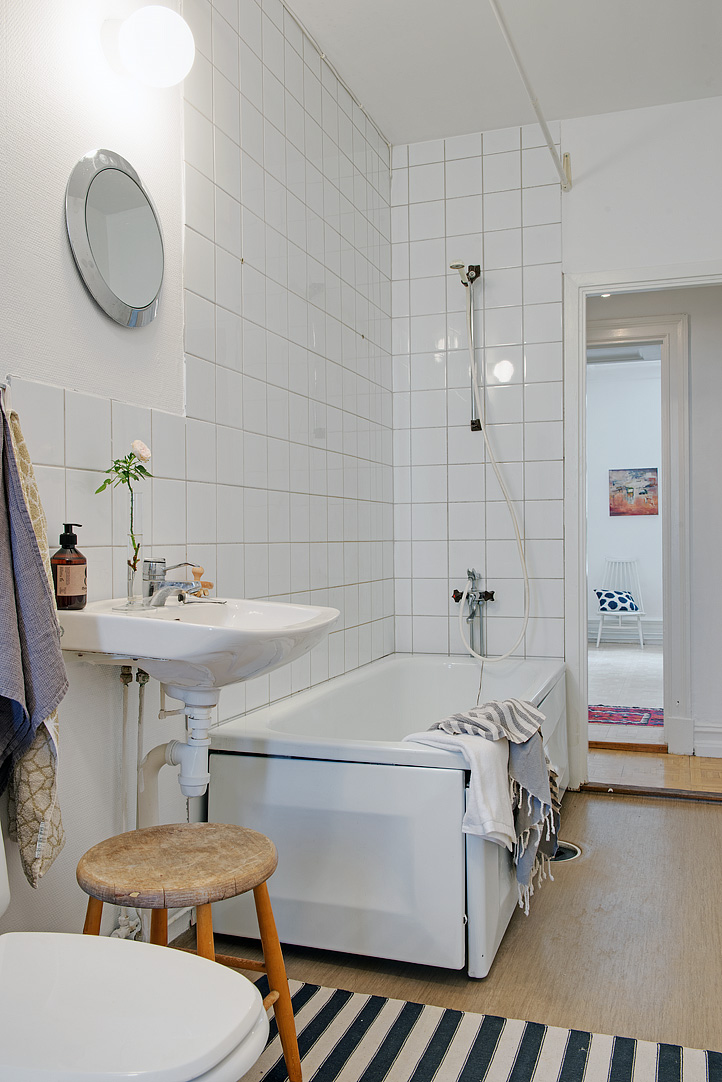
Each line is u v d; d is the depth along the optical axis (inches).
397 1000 69.2
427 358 139.6
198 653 54.3
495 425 135.9
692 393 150.9
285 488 99.2
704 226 126.0
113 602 65.1
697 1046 62.4
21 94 58.6
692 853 102.9
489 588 136.4
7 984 38.4
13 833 55.3
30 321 59.4
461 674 131.6
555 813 85.8
